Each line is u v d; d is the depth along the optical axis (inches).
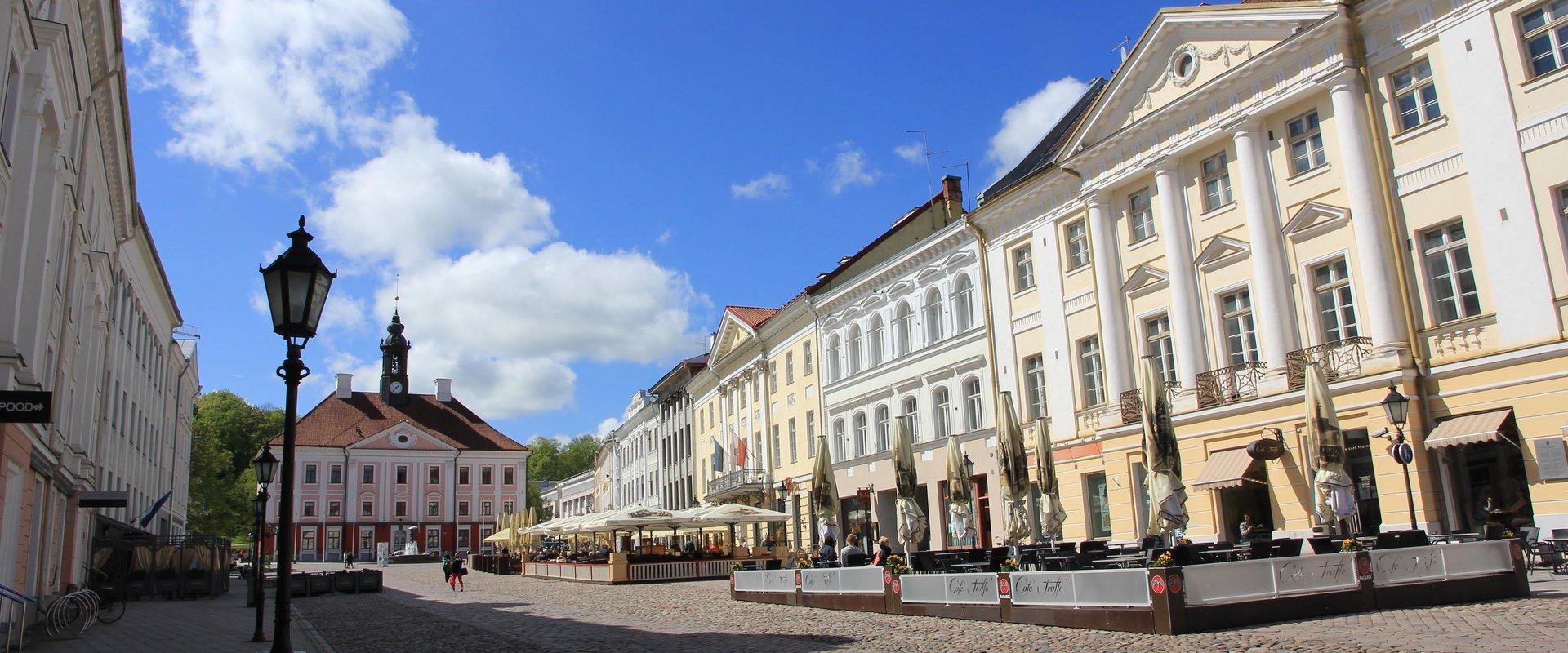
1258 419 944.3
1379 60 885.8
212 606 1144.2
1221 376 992.2
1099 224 1147.3
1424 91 861.2
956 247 1429.6
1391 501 838.5
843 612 751.1
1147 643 473.1
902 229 1635.1
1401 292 858.8
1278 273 953.5
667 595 1112.8
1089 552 706.2
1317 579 543.2
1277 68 955.3
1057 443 1215.6
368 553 3700.8
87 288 1089.4
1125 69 1102.4
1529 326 776.3
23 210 669.3
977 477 1359.5
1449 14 840.9
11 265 663.8
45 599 927.7
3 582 700.0
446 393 4168.3
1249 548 643.5
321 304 403.2
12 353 651.5
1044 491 835.4
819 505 1048.8
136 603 1229.1
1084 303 1190.9
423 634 721.0
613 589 1305.4
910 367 1524.4
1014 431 835.4
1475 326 809.5
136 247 1504.7
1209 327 1018.7
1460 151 827.4
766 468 2005.4
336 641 682.8
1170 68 1060.5
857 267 1726.1
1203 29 1020.5
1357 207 882.8
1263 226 964.0
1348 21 897.5
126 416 1549.0
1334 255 909.2
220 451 3663.9
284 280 390.0
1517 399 778.2
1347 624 499.5
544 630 716.7
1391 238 868.0
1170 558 520.1
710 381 2404.0
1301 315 935.0
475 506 3885.3
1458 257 830.5
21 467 754.2
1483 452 804.6
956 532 935.7
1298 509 900.0
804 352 1867.6
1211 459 984.3
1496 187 802.8
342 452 3745.1
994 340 1338.6
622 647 580.4
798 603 837.8
